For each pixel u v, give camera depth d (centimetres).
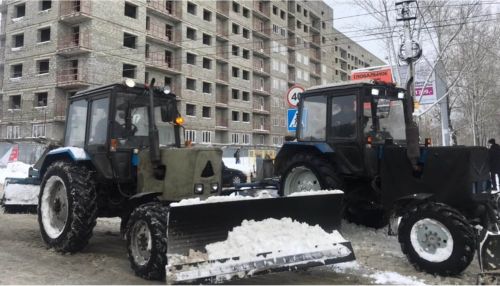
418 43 1444
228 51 5116
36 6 3700
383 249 673
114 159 646
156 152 600
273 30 6091
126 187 670
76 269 577
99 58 3484
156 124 700
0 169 2306
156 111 703
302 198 571
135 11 3894
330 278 541
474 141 2284
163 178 602
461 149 584
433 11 1550
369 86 760
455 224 527
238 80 5288
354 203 771
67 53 3500
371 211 774
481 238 523
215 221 506
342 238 582
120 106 668
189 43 4494
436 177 602
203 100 4669
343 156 763
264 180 898
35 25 3684
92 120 699
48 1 3747
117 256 647
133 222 550
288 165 814
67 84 3434
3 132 3834
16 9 3922
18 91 3772
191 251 484
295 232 548
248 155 3734
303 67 6869
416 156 602
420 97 1555
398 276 540
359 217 788
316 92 823
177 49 4412
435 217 546
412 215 570
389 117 789
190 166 584
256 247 508
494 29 1812
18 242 734
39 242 734
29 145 2930
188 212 488
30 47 3709
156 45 4178
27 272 561
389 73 1616
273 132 5953
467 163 577
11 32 3884
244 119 5434
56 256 643
